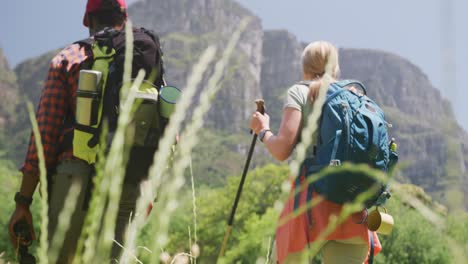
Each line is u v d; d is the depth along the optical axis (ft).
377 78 539.29
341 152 7.70
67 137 7.24
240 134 423.64
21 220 7.23
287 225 7.84
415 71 562.66
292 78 540.52
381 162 7.79
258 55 534.37
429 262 80.84
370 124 7.79
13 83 406.00
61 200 7.07
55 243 1.00
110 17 8.16
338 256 7.92
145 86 7.39
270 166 131.85
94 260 1.06
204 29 540.11
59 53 7.66
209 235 87.40
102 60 7.42
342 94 7.96
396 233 82.48
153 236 0.96
